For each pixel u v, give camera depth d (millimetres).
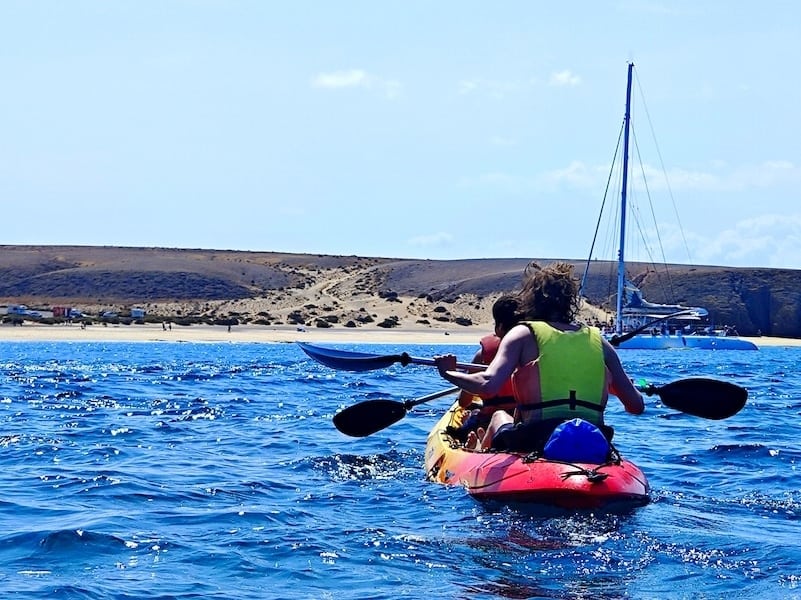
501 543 6484
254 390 20047
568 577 5805
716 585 5672
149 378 23516
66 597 5398
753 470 9938
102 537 6723
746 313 92438
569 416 7551
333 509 7699
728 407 8648
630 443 12055
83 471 9469
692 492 8586
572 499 7090
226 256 131750
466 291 96000
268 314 85562
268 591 5555
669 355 53469
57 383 21312
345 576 5848
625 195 52750
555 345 7602
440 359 7812
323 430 12969
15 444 11422
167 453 10789
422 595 5469
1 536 6746
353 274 117500
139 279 106188
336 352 8789
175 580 5770
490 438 8336
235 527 7062
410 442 11695
